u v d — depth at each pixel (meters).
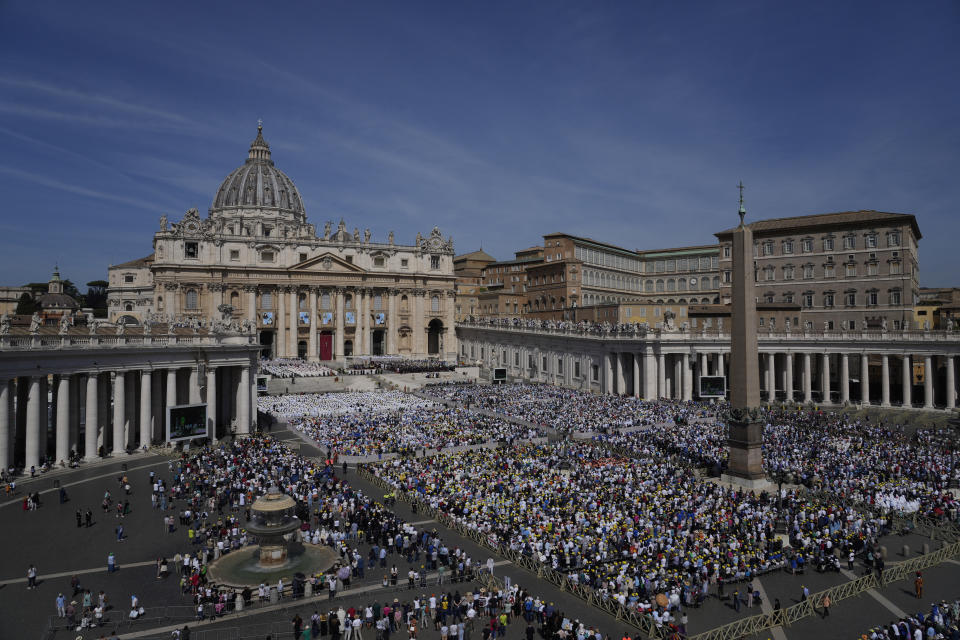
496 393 89.19
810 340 86.75
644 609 26.70
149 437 56.47
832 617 27.94
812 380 103.38
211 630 26.36
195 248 118.81
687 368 86.75
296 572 31.77
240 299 120.56
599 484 44.06
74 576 29.27
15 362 46.59
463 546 35.59
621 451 55.03
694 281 145.25
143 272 159.25
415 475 46.56
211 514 39.69
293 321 124.31
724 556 31.84
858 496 41.84
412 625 26.91
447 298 139.50
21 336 47.25
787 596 29.92
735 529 35.84
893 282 98.00
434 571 32.44
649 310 111.38
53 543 35.00
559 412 72.38
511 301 147.50
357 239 133.12
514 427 65.50
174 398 58.53
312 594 29.98
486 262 179.12
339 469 51.44
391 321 134.25
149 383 56.22
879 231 99.56
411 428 63.72
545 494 41.09
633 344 87.56
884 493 41.81
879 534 37.50
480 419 69.94
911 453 52.53
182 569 31.69
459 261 185.00
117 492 44.03
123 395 54.34
